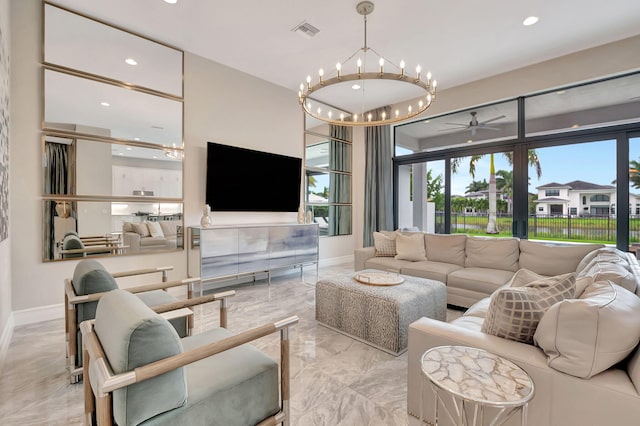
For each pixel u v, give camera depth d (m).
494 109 4.60
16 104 2.73
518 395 0.97
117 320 1.01
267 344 2.45
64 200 3.00
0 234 2.09
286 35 3.41
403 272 3.69
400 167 5.80
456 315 3.15
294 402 1.72
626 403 1.00
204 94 3.97
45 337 2.51
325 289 2.82
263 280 4.62
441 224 5.23
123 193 3.35
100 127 3.20
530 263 3.23
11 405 1.67
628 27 3.24
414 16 3.06
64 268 2.99
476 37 3.44
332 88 4.78
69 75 3.00
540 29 3.28
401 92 4.98
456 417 1.32
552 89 4.02
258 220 4.64
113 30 3.23
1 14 2.20
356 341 2.53
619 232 3.62
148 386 0.96
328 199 5.75
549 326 1.17
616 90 3.66
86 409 1.25
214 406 1.14
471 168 4.86
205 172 4.00
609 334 1.05
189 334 2.05
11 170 2.69
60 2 2.91
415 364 1.51
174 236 3.73
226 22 3.19
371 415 1.62
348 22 3.17
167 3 2.88
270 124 4.75
